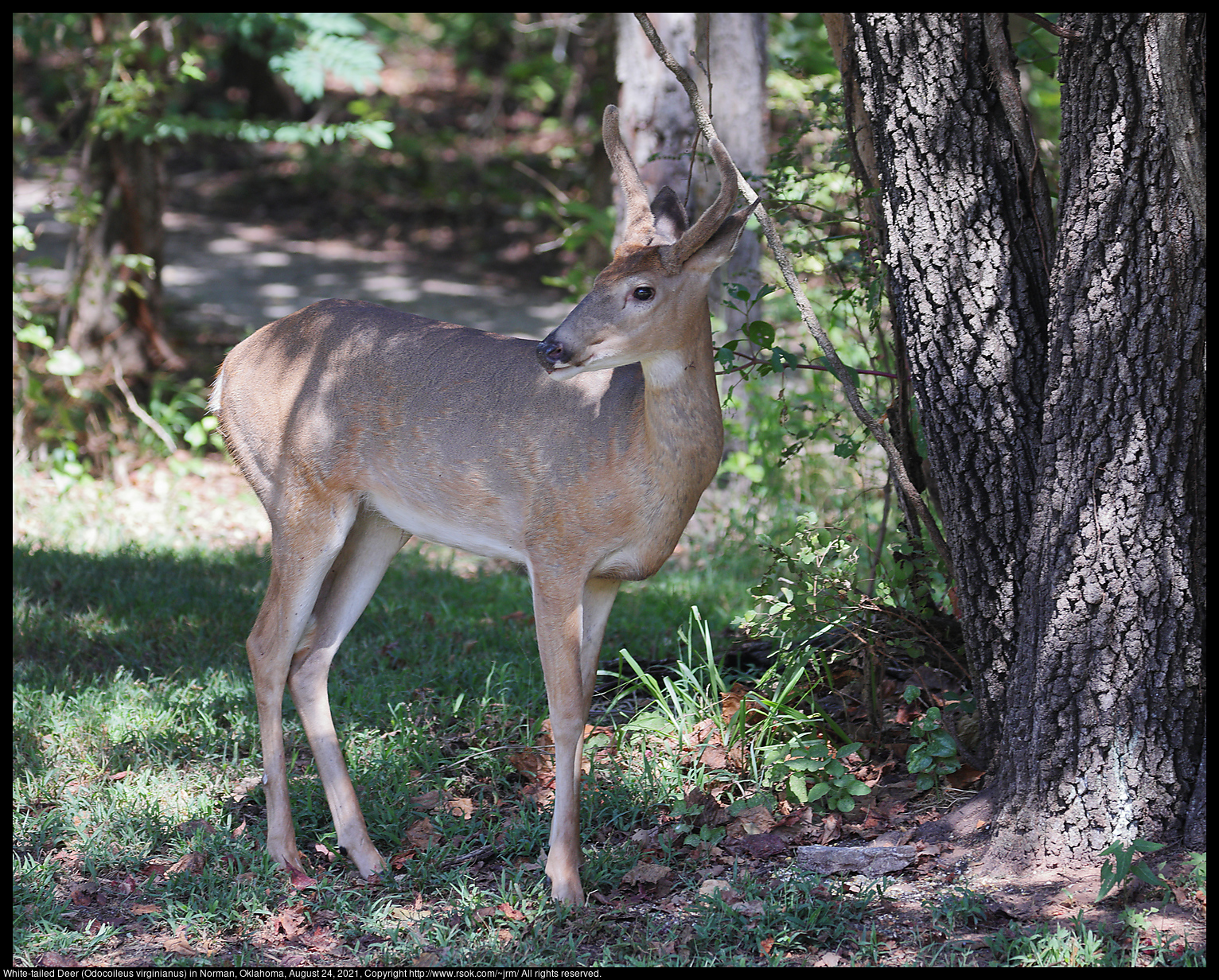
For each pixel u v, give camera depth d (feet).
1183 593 20.04
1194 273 19.56
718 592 38.58
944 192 21.57
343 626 24.11
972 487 22.17
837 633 28.48
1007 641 22.44
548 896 20.86
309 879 21.89
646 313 19.88
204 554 41.78
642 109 47.47
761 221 23.06
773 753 23.95
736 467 43.96
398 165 111.55
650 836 22.68
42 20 54.29
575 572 21.68
